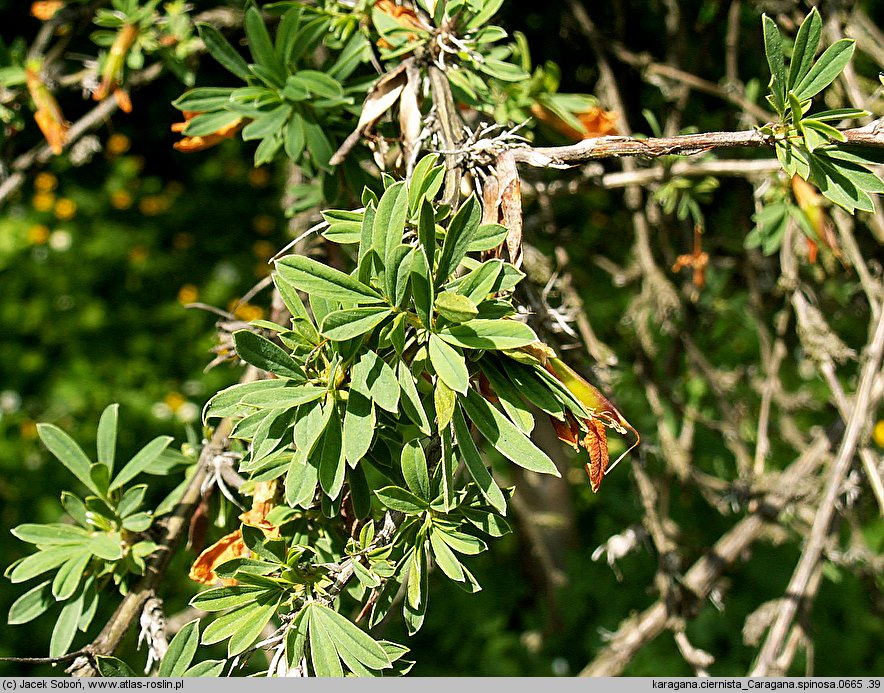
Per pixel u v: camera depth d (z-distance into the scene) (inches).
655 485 24.9
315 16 15.7
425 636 36.0
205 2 26.0
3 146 22.0
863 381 17.4
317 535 13.6
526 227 20.0
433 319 12.1
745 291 28.1
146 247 50.6
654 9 26.0
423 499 12.5
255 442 12.2
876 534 35.0
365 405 12.1
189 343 46.7
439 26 14.2
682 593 19.7
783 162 12.5
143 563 14.7
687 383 30.1
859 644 35.4
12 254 47.8
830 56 12.6
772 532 20.5
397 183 12.0
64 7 22.7
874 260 21.3
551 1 24.7
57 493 39.2
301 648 12.6
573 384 12.4
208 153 55.6
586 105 17.2
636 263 25.4
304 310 12.5
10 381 43.3
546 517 30.1
